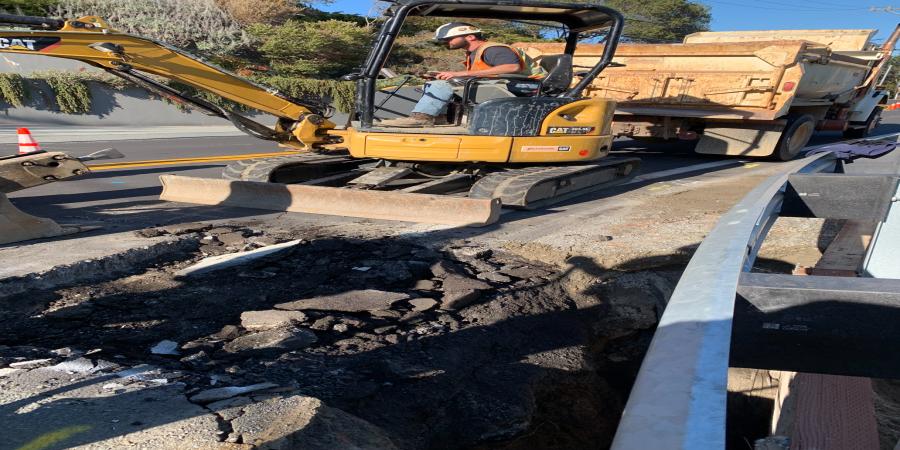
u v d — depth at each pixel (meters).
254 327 3.35
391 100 11.27
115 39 5.58
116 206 6.26
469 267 4.54
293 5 31.78
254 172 6.59
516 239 5.18
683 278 1.44
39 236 4.76
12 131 15.25
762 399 4.04
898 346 1.40
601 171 7.45
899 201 3.21
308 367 2.97
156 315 3.48
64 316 3.41
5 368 2.73
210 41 25.36
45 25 5.45
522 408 3.08
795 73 9.25
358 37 28.83
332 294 3.88
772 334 1.50
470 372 3.26
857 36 12.09
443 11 6.37
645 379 0.94
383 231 5.31
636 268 4.73
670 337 1.09
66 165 4.88
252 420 2.31
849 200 2.90
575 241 5.11
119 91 19.73
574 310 4.21
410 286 4.11
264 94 6.63
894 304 1.36
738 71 9.75
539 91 6.51
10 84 17.69
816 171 3.54
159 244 4.59
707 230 5.50
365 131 6.29
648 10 44.62
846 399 2.71
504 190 6.01
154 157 10.33
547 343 3.76
